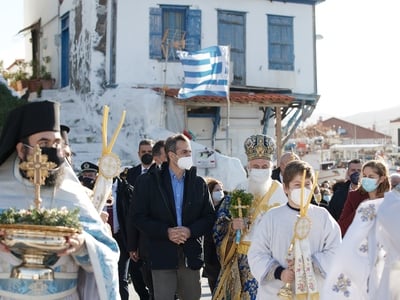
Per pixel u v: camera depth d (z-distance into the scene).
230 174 20.77
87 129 24.02
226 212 7.64
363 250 5.67
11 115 4.35
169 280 7.73
